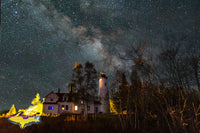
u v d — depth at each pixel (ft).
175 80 26.02
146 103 40.14
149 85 31.78
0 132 35.45
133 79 40.98
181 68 24.86
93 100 77.92
